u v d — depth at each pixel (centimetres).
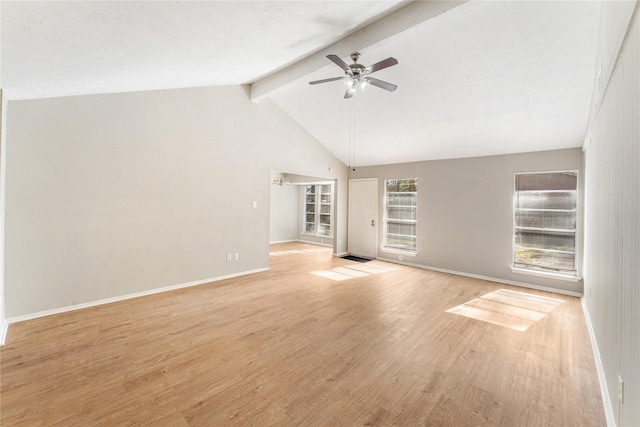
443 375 236
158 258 438
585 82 329
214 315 354
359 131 589
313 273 568
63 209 358
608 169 225
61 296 358
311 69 404
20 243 330
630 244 155
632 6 139
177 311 366
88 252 376
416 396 210
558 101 368
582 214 445
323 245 916
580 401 206
